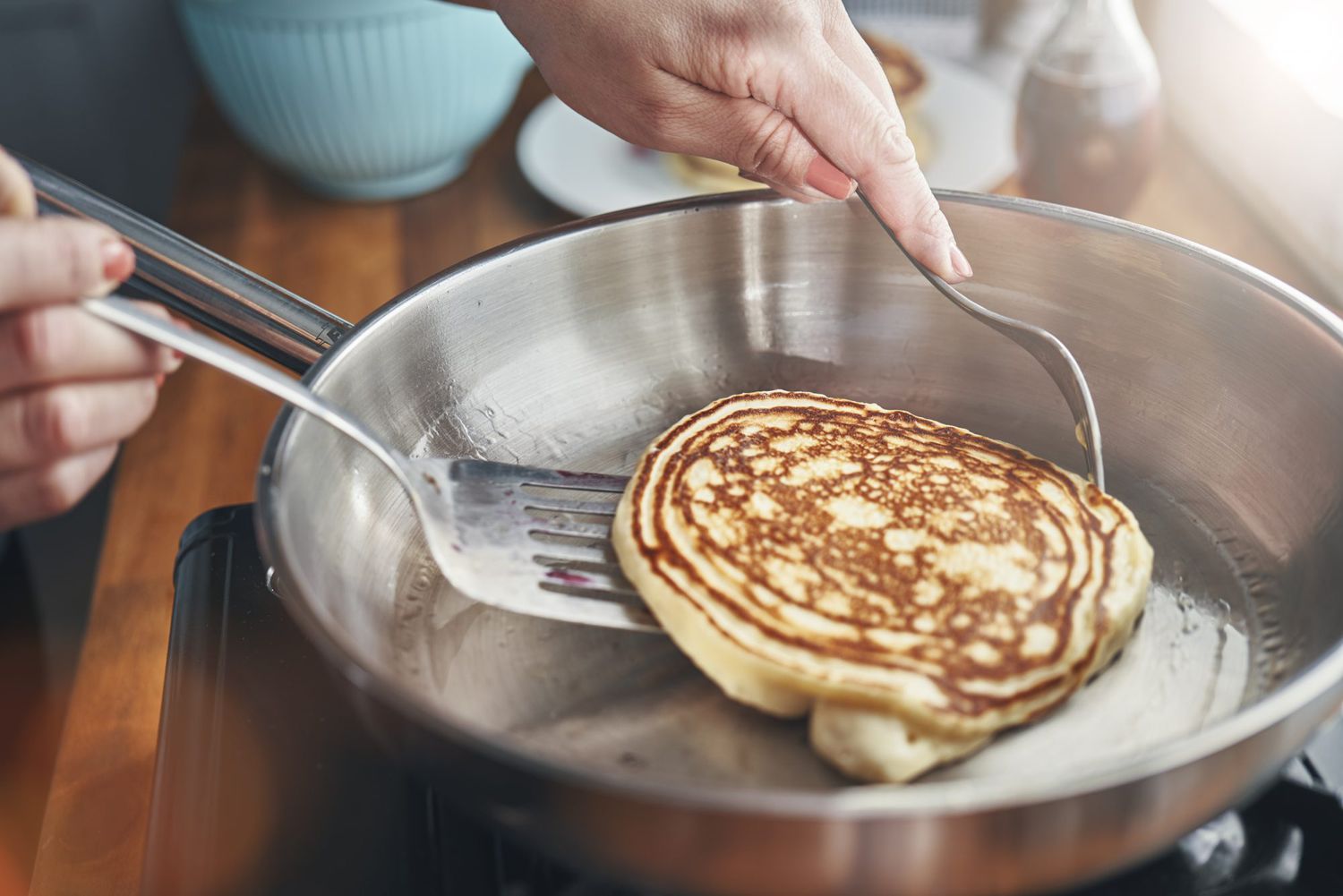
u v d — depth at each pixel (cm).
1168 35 96
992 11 103
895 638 52
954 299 58
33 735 95
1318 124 77
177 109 130
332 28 80
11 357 47
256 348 56
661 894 45
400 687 44
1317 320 54
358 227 87
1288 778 50
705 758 51
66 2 122
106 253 47
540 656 55
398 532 57
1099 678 53
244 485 71
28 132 126
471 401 60
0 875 86
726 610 52
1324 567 53
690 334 63
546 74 63
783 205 61
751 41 58
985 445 59
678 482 57
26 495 50
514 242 59
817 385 64
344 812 52
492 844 51
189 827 51
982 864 43
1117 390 60
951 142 87
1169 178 88
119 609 65
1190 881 49
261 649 56
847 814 42
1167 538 57
